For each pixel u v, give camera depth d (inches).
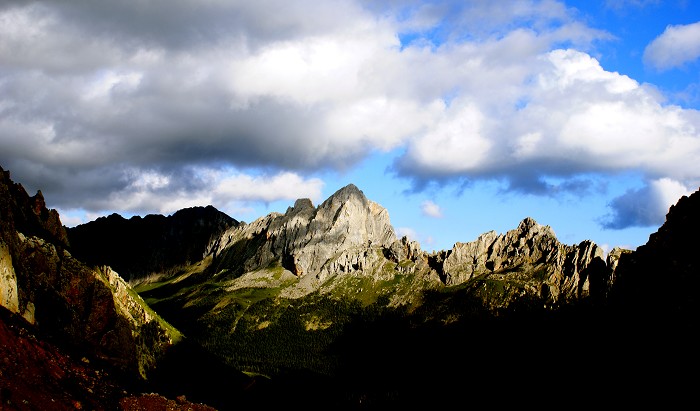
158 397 4303.6
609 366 5826.8
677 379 4867.1
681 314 5123.0
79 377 3319.4
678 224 5738.2
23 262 5260.8
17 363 2775.6
